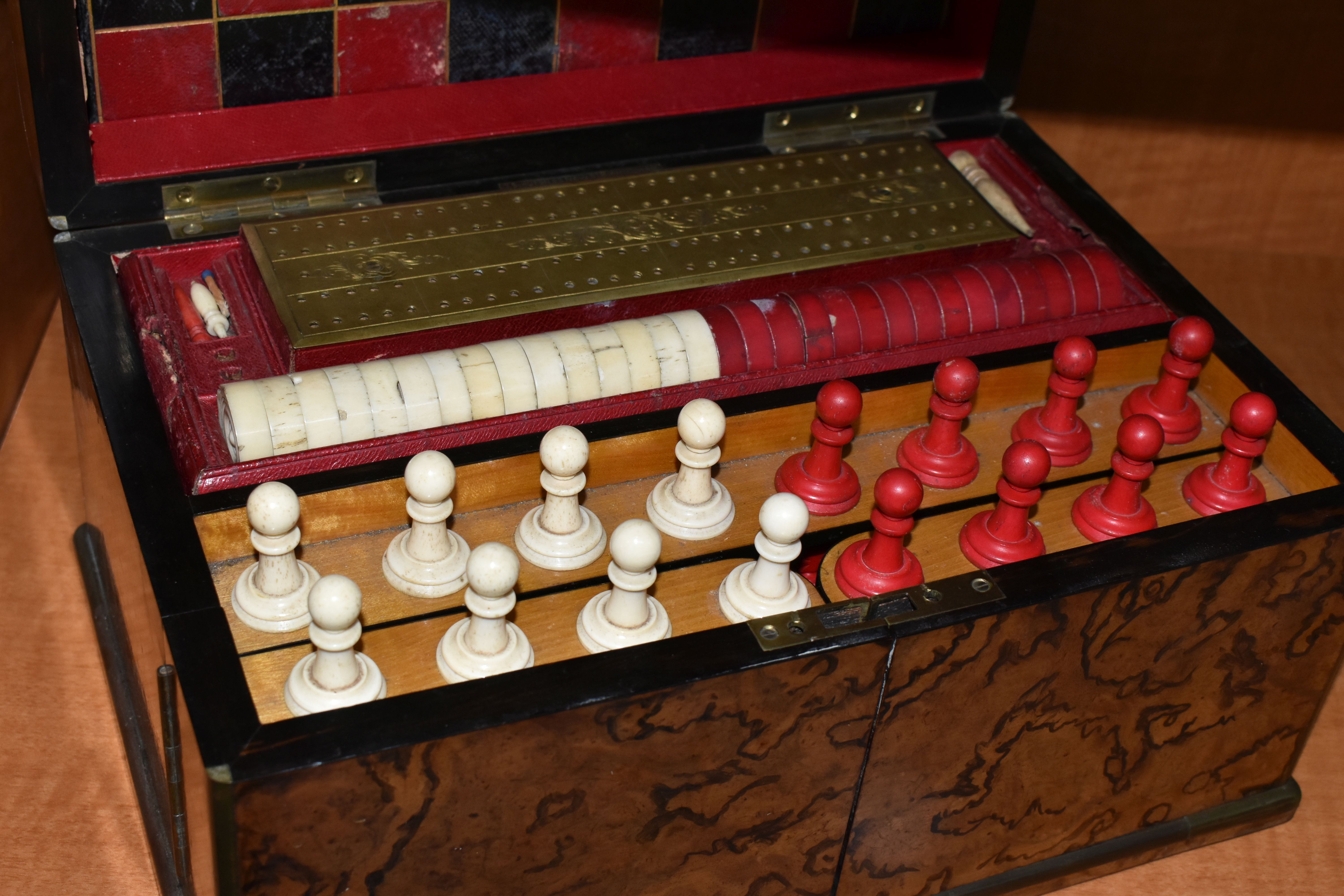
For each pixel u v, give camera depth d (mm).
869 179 2168
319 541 1677
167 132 1959
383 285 1861
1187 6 2656
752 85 2250
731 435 1805
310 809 1330
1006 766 1710
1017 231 2102
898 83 2305
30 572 2182
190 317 1866
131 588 1714
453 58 2119
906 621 1482
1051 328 1936
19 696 2016
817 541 1776
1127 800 1865
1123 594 1559
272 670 1553
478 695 1363
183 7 1896
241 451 1640
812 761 1566
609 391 1788
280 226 1931
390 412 1693
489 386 1731
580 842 1521
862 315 1889
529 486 1733
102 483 1807
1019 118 2377
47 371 2516
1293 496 1681
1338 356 2717
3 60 2254
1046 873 1883
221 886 1366
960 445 1842
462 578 1642
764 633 1458
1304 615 1721
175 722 1507
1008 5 2246
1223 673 1743
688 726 1447
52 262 2592
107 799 1909
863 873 1767
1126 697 1702
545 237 1983
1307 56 2703
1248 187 2898
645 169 2160
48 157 1833
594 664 1408
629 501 1786
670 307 1941
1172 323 1967
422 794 1370
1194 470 1859
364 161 2006
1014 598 1516
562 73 2201
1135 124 2828
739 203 2094
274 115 2025
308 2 1966
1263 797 1982
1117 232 2104
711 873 1655
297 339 1758
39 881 1805
